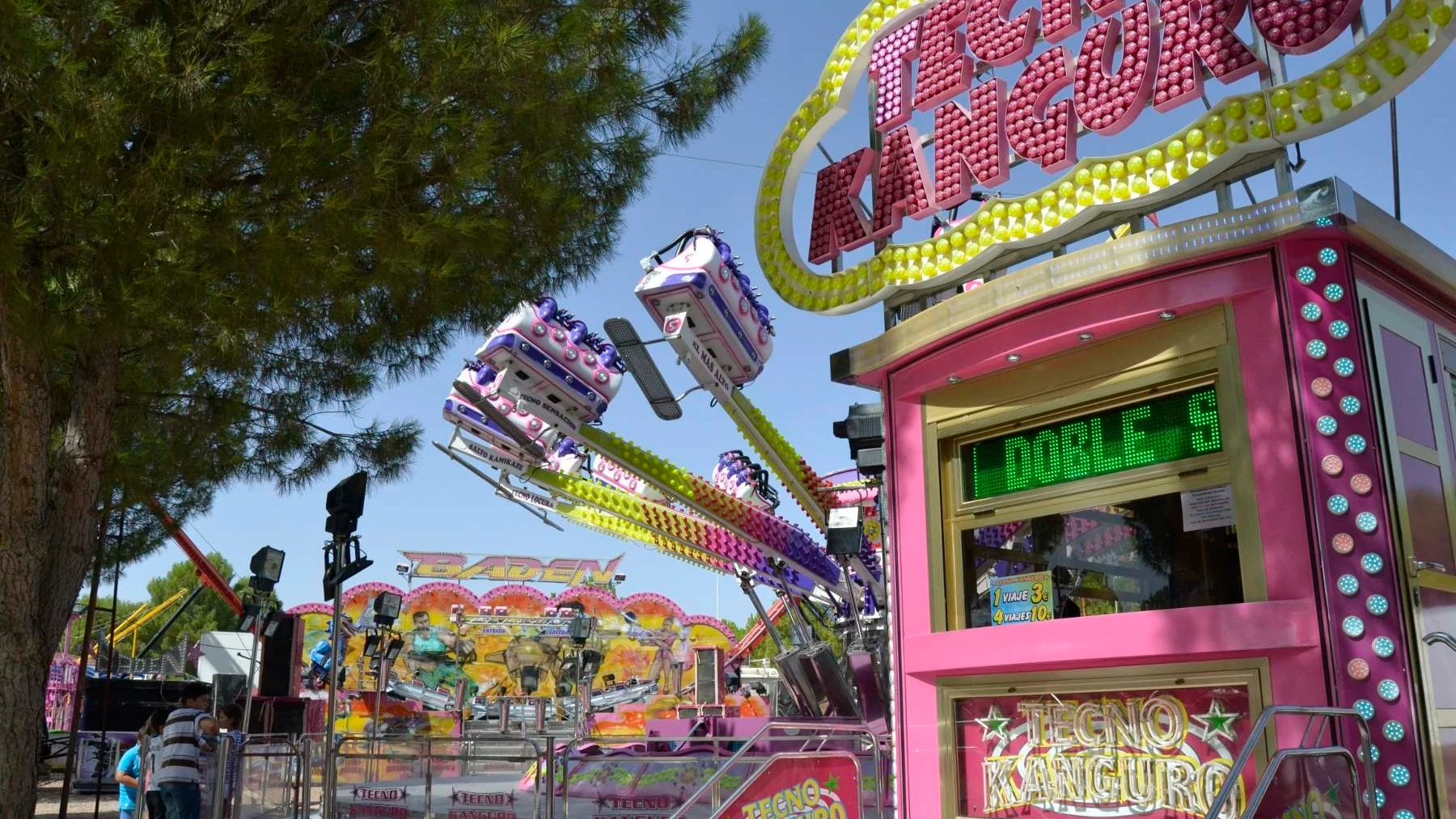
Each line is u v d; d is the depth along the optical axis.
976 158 6.22
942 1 6.58
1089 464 5.62
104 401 8.10
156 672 34.53
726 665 40.94
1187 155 5.20
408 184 7.60
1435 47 4.43
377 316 9.51
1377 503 4.50
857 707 16.73
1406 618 4.44
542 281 8.94
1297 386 4.73
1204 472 5.12
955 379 6.18
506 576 45.69
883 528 8.11
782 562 16.53
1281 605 4.59
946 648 5.87
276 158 6.79
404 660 39.75
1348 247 4.81
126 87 6.22
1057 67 5.92
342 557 9.82
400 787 10.67
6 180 6.55
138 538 14.40
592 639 41.62
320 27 7.39
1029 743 5.55
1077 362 5.67
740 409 12.98
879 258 6.67
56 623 7.63
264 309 7.36
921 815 5.94
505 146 8.04
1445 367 5.36
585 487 16.33
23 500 7.38
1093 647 5.15
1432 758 4.29
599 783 12.65
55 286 7.02
